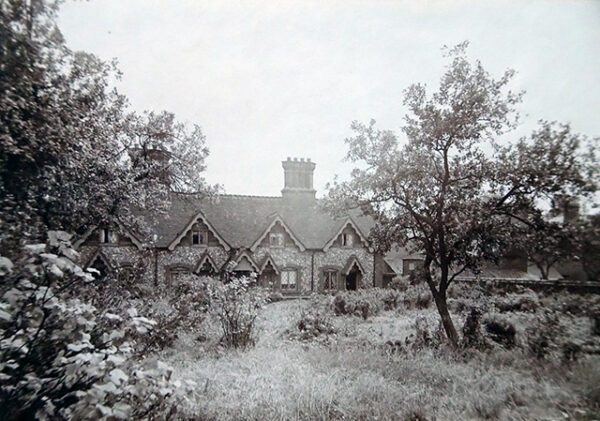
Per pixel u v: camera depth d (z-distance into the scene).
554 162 8.26
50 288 3.10
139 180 13.52
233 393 6.13
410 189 10.16
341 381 6.85
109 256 21.02
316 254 25.52
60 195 7.98
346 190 10.87
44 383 3.01
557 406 5.73
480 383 6.77
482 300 14.73
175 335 9.52
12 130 5.66
